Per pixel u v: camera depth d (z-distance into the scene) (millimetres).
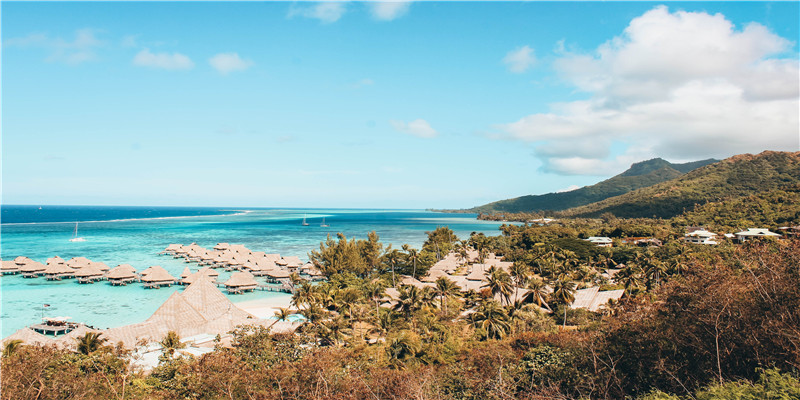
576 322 55906
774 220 145875
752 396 16781
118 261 118500
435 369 34812
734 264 23609
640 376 23266
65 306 69938
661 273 66938
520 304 59875
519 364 30781
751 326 19594
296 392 24594
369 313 60406
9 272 98562
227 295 82938
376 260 104500
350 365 29250
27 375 22250
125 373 28953
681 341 21812
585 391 24953
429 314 57062
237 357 29719
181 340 46250
